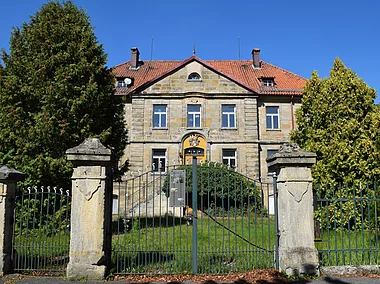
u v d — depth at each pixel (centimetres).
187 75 2619
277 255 762
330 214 1279
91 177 729
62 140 1443
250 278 711
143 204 1917
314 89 1529
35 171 1369
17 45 1527
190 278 716
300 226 734
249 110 2600
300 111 1577
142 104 2588
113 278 713
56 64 1502
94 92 1487
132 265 784
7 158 1405
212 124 2581
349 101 1400
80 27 1582
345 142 1342
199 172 1720
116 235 1222
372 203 1017
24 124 1440
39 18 1585
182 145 2555
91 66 1523
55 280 702
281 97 2659
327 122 1423
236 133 2578
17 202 1308
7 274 731
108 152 734
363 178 1288
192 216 773
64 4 1636
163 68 2995
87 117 1477
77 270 704
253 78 2855
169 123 2572
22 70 1479
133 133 2550
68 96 1471
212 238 1109
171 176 785
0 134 1428
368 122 1355
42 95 1452
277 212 773
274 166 780
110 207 773
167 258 805
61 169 1398
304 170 752
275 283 683
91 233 716
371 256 763
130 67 3006
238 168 2536
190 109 2619
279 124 2650
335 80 1441
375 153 1284
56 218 1323
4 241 739
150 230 1320
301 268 717
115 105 1648
